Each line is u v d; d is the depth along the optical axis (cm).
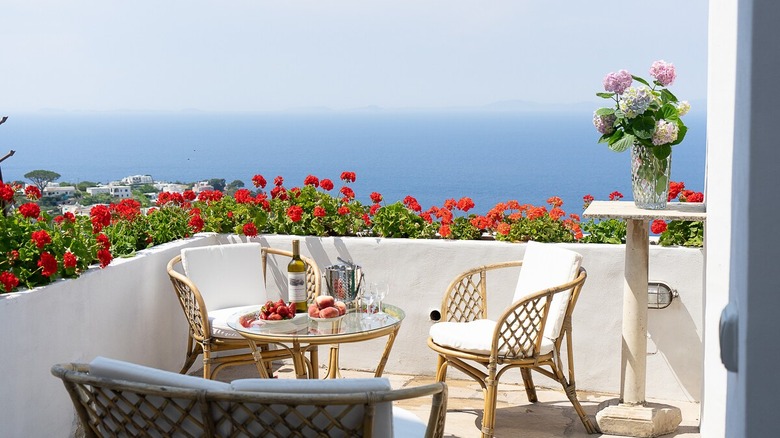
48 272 389
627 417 431
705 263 429
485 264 518
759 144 133
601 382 504
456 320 479
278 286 557
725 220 330
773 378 134
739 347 141
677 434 435
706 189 425
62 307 404
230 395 228
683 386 487
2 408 358
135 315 481
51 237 420
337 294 444
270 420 236
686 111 431
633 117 420
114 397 246
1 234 395
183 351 546
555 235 524
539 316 410
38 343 384
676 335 485
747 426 136
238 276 498
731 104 320
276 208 571
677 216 412
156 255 507
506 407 483
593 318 502
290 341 385
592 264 499
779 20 131
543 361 420
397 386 521
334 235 564
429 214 561
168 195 570
